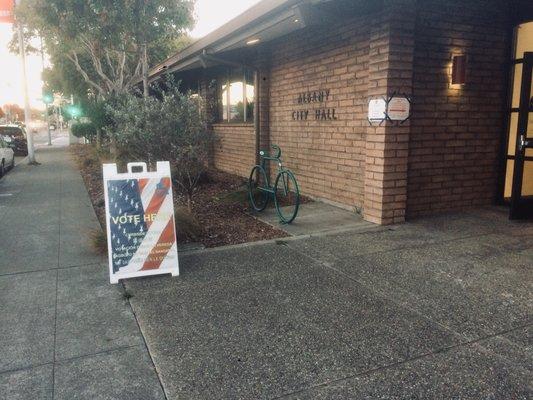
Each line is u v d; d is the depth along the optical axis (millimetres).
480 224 6762
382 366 3164
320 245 5879
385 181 6660
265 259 5391
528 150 6875
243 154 11781
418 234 6285
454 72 7109
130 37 12891
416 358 3252
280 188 9906
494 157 7871
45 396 2895
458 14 7062
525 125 6707
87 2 11453
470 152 7590
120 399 2867
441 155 7320
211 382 3023
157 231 4871
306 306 4117
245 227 6879
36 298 4422
